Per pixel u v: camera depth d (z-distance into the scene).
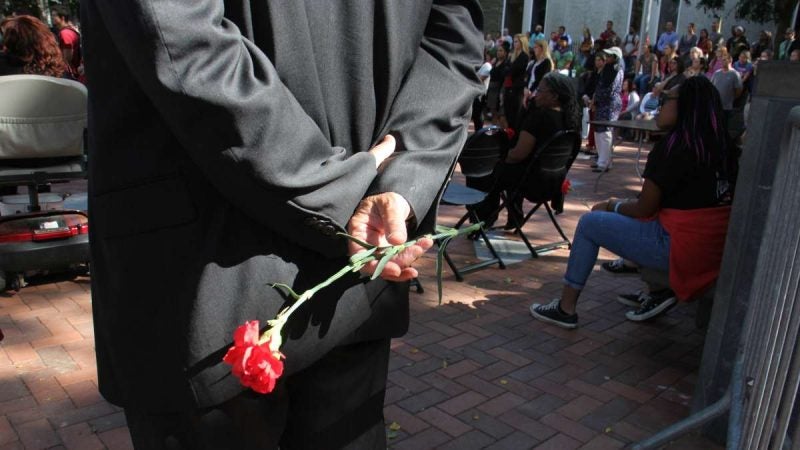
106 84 1.02
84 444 2.59
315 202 1.02
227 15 1.03
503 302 4.21
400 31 1.22
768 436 1.83
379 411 1.45
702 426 2.69
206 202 1.05
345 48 1.16
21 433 2.65
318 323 1.17
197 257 1.05
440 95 1.27
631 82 12.76
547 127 4.81
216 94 0.88
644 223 3.40
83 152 3.99
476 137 4.63
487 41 18.23
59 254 4.02
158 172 1.04
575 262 3.72
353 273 1.21
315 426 1.34
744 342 2.40
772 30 19.95
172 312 1.07
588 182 8.56
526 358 3.44
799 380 1.66
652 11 18.41
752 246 2.47
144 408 1.15
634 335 3.77
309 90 1.10
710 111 3.15
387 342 1.44
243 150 0.92
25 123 3.70
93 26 0.99
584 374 3.29
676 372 3.34
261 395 1.18
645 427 2.84
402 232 1.07
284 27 1.06
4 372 3.12
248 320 1.08
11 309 3.86
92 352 3.34
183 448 1.17
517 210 5.49
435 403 2.98
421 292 4.30
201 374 1.07
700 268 3.19
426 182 1.16
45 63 4.60
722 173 3.17
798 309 1.72
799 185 1.92
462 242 5.52
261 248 1.08
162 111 0.91
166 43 0.85
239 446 1.17
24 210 5.22
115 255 1.08
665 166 3.19
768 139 2.37
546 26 19.25
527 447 2.67
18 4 11.83
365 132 1.21
